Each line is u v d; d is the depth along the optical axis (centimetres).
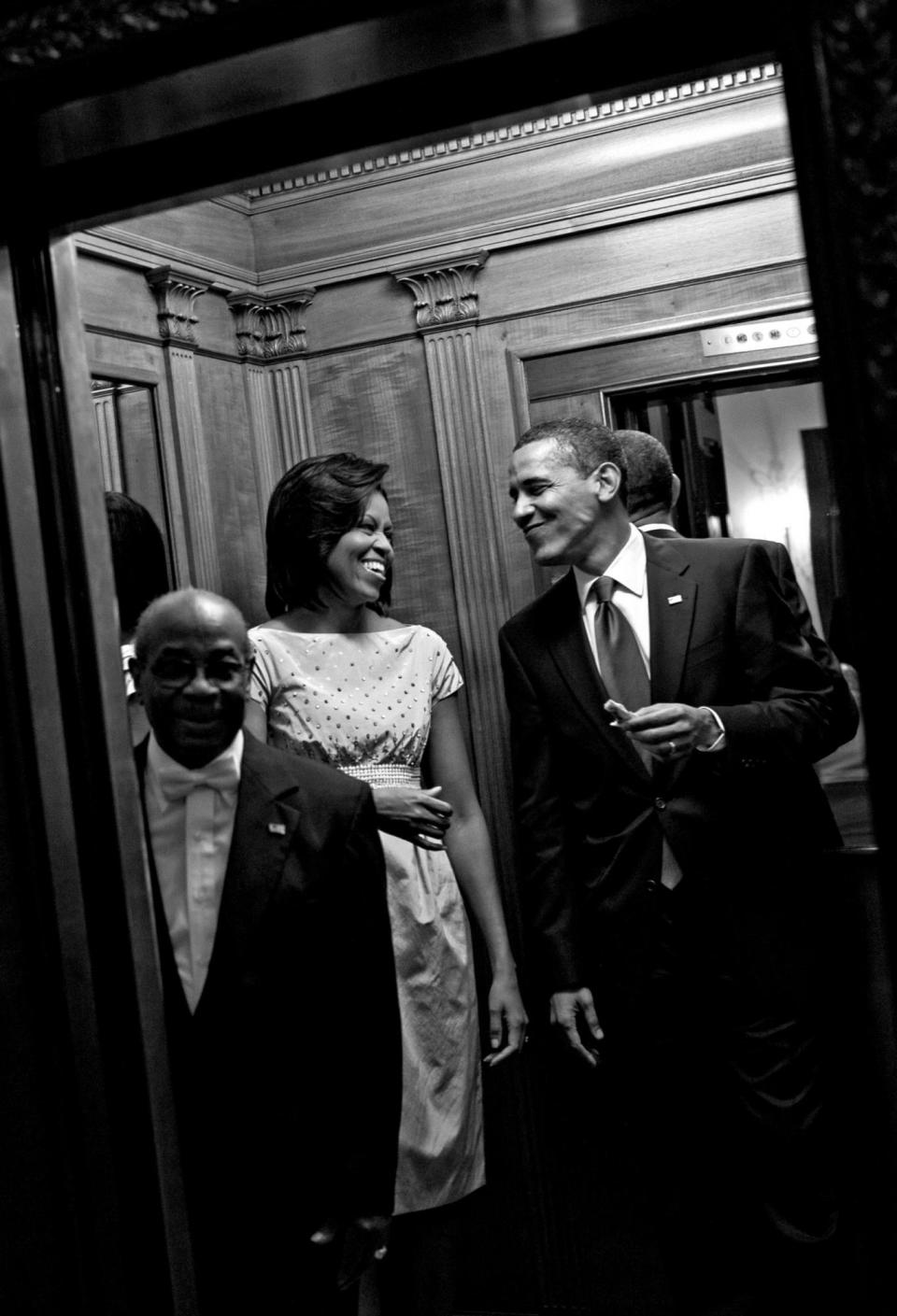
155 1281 184
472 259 357
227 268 363
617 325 349
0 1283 184
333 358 375
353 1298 237
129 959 185
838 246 141
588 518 289
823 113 141
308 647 301
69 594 186
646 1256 336
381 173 363
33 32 171
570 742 296
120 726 189
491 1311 349
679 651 280
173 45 166
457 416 362
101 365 321
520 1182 347
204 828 215
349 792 221
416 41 163
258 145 180
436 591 368
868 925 266
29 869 181
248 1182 210
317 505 297
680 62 162
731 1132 295
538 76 167
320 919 215
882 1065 204
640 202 343
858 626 142
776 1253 285
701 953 281
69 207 187
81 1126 182
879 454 140
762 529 345
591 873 297
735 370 340
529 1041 346
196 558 344
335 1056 217
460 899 310
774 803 282
